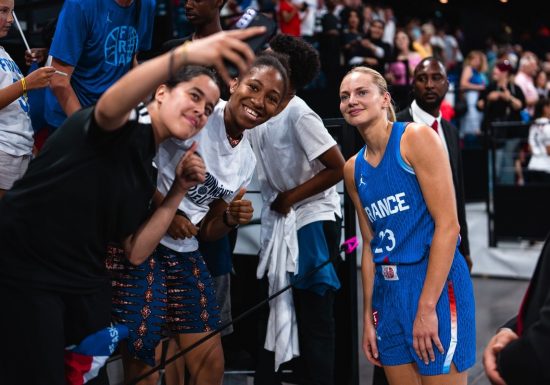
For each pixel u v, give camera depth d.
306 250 3.16
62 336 2.07
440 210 2.45
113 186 2.03
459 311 2.54
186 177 2.28
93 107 2.03
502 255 7.11
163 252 2.69
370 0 12.03
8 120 2.98
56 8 4.71
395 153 2.51
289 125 3.04
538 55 13.00
